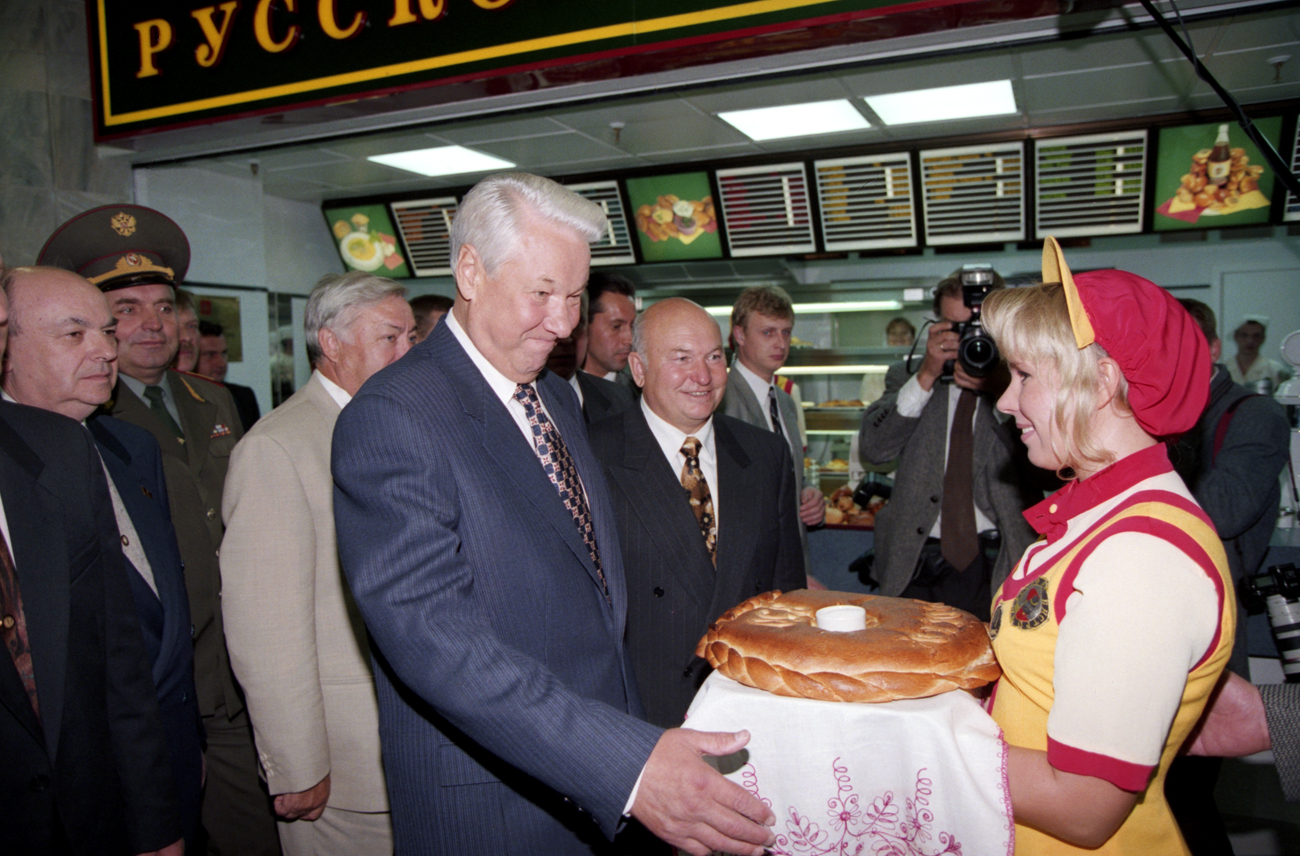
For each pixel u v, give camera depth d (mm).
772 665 914
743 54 2379
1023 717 902
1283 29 2500
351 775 1651
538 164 4570
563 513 1113
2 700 1128
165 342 2008
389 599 935
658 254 4875
